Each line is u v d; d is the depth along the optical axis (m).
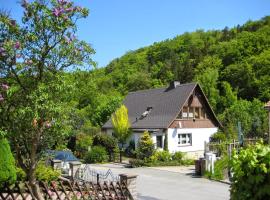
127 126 41.16
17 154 10.42
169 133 39.00
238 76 71.81
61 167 20.64
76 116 10.83
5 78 9.84
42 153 11.08
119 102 54.97
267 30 82.25
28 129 10.06
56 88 9.54
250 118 46.00
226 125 45.91
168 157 34.41
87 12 10.12
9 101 9.73
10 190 11.45
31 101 9.51
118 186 13.18
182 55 98.75
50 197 11.51
